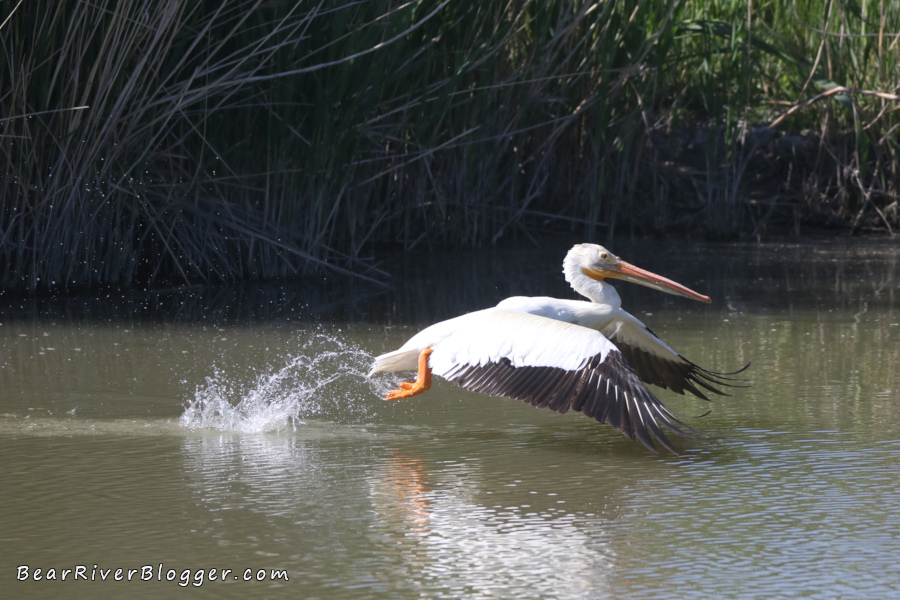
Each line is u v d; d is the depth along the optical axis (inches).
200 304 569.6
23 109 549.3
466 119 756.6
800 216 858.8
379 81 641.6
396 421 341.1
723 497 260.5
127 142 601.6
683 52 879.1
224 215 654.5
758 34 852.0
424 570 215.8
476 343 291.3
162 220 639.1
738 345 451.2
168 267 665.6
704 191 863.7
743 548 226.7
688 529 238.4
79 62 559.5
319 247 678.5
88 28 564.1
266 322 514.6
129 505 254.7
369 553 224.5
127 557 222.4
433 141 735.7
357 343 461.4
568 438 319.0
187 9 584.7
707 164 823.7
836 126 853.8
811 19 851.4
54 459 294.4
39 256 601.3
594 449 306.7
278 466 288.7
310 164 653.3
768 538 232.4
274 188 657.6
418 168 770.8
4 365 417.1
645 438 263.0
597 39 770.2
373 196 784.9
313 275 671.1
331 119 634.8
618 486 269.6
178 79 606.9
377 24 620.4
